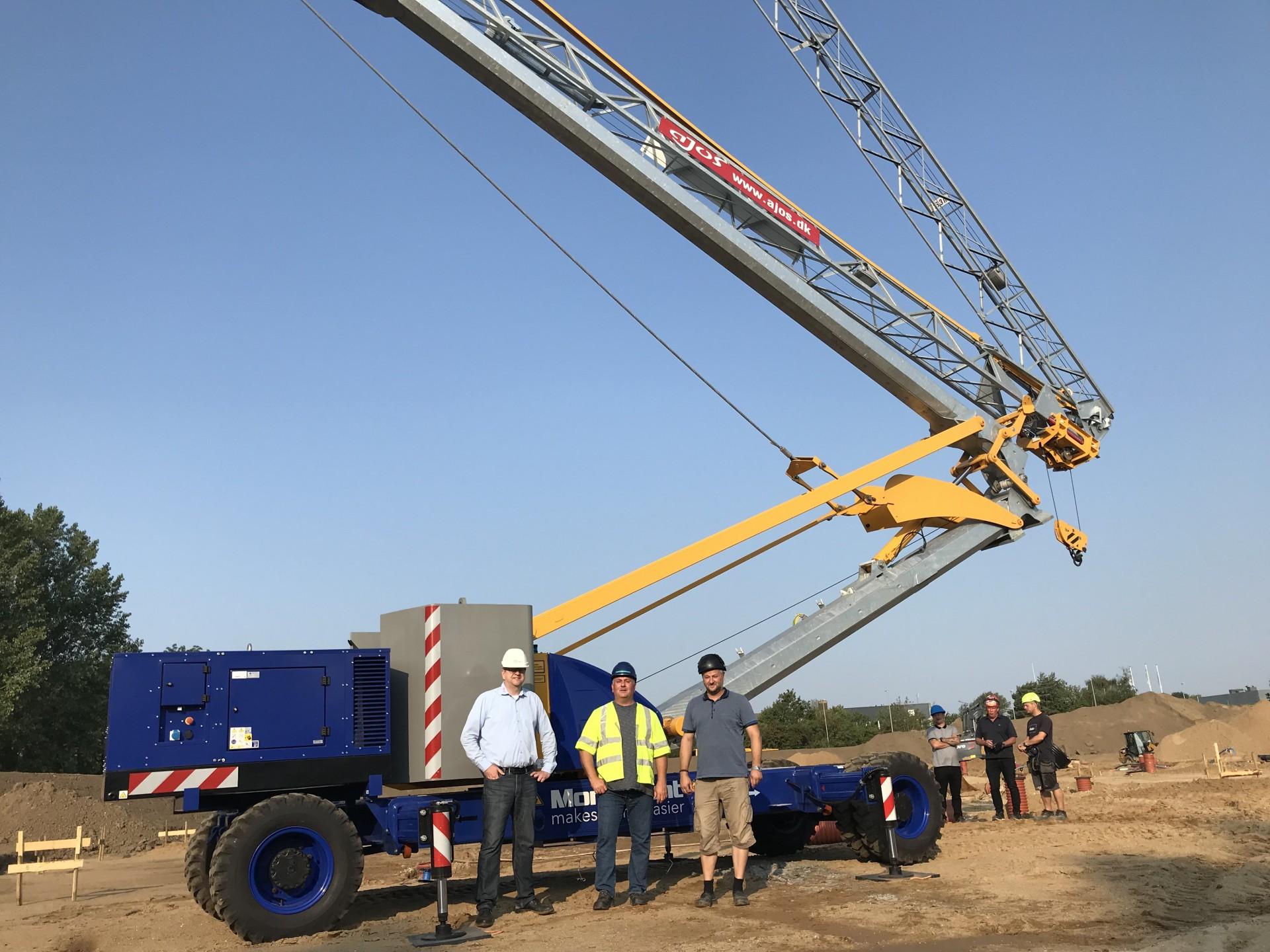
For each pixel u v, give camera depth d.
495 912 7.46
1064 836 10.01
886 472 11.41
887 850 8.48
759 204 11.60
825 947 5.66
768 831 10.52
